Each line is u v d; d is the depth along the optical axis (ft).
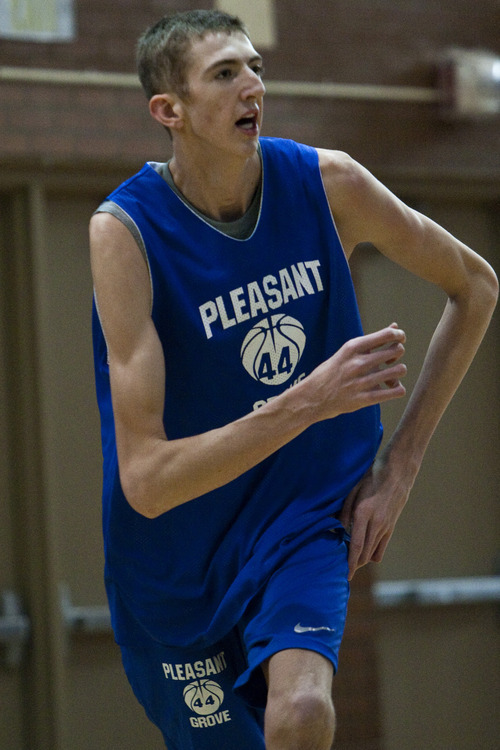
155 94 17.95
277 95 41.14
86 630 38.68
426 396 19.71
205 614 19.54
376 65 42.73
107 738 38.50
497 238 46.03
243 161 17.65
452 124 43.68
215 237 17.99
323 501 18.42
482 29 44.32
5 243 39.40
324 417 16.15
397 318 44.47
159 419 16.78
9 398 38.99
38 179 38.96
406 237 18.93
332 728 16.01
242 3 41.09
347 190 18.57
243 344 18.02
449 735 43.39
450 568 44.32
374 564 42.19
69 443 39.32
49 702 37.76
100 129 38.99
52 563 38.17
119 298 17.19
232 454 16.06
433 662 43.62
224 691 20.27
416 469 19.30
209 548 19.12
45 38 38.47
